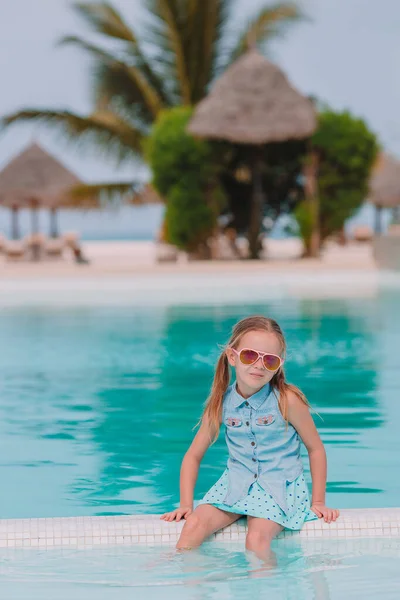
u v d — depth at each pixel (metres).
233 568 4.05
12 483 5.68
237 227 26.48
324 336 12.26
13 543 4.39
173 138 23.86
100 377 9.54
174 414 7.64
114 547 4.38
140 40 28.92
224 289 18.22
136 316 14.74
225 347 4.65
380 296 16.98
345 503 5.18
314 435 4.65
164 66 29.25
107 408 7.96
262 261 24.00
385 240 22.06
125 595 3.74
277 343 4.57
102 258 31.72
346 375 9.34
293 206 26.23
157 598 3.70
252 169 25.00
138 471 5.89
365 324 13.38
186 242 24.23
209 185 24.11
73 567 4.09
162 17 28.56
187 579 3.92
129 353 11.14
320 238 25.06
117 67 28.75
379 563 4.09
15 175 31.52
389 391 8.46
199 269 21.17
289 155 25.69
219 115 23.61
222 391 4.69
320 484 4.64
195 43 29.05
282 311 14.97
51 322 14.30
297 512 4.49
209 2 28.56
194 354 10.94
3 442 6.77
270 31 29.42
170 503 5.21
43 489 5.53
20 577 3.97
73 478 5.76
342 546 4.34
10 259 27.98
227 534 4.47
